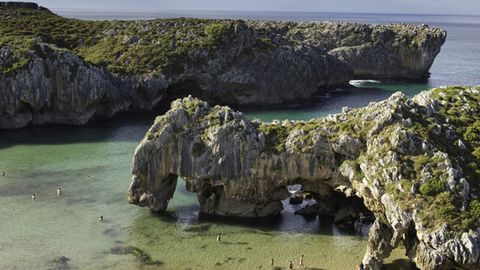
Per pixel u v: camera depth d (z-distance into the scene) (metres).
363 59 199.75
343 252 57.81
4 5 181.12
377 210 57.31
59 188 78.00
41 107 120.38
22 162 91.62
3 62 119.12
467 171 56.03
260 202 66.12
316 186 67.06
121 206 71.06
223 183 65.94
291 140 64.62
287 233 62.59
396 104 62.59
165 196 68.75
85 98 122.75
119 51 147.00
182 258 56.47
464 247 48.38
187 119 68.06
